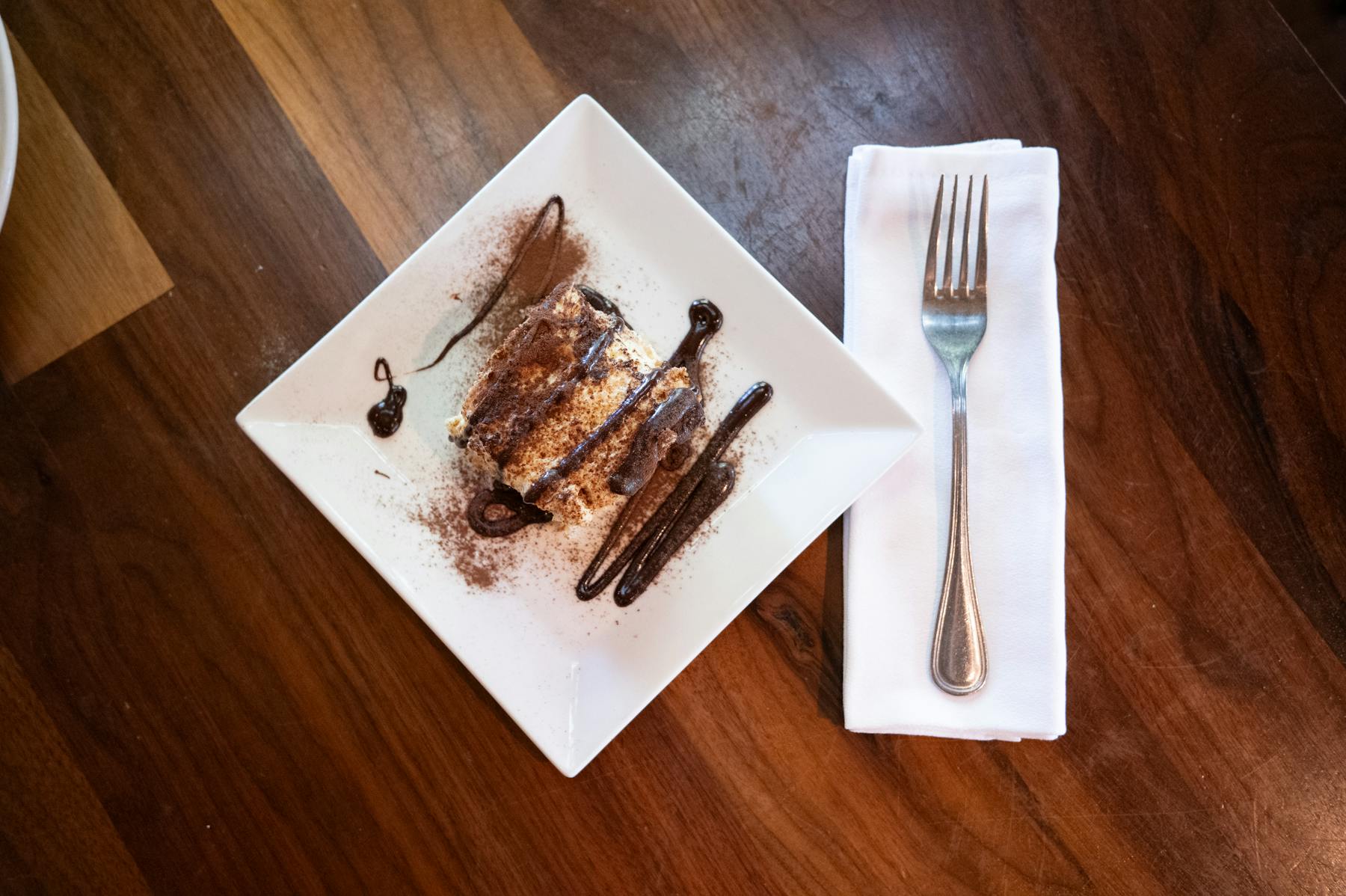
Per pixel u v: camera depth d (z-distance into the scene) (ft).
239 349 1.49
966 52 1.52
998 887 1.47
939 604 1.44
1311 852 1.46
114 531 1.48
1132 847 1.47
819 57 1.52
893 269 1.48
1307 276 1.50
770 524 1.44
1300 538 1.49
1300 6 1.51
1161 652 1.49
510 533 1.46
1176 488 1.49
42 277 1.49
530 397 1.41
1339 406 1.49
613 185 1.45
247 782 1.48
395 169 1.51
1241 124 1.51
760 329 1.45
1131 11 1.52
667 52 1.52
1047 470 1.44
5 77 1.34
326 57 1.51
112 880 1.46
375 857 1.47
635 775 1.47
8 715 1.46
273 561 1.48
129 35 1.50
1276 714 1.48
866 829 1.47
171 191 1.50
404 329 1.44
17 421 1.48
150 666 1.48
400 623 1.48
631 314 1.48
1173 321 1.50
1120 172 1.51
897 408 1.40
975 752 1.48
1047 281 1.45
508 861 1.47
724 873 1.47
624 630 1.43
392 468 1.45
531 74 1.52
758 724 1.48
